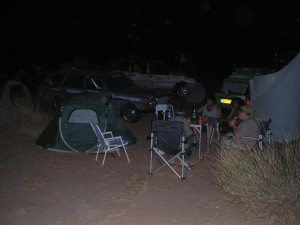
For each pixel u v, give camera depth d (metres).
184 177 7.19
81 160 8.23
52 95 13.30
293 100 9.40
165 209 5.84
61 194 6.39
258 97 10.05
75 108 8.98
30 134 10.35
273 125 9.48
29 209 5.80
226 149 7.38
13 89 12.83
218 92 12.88
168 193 6.46
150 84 17.88
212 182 6.97
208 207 5.91
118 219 5.49
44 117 11.45
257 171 6.02
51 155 8.55
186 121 7.76
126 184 6.86
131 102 12.34
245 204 5.81
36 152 8.77
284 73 9.79
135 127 11.84
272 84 9.94
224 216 5.59
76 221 5.43
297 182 5.68
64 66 20.33
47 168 7.68
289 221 5.33
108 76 13.06
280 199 5.53
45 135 9.23
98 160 8.27
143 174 7.38
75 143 8.73
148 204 6.02
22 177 7.17
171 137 7.27
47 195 6.34
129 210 5.79
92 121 9.07
